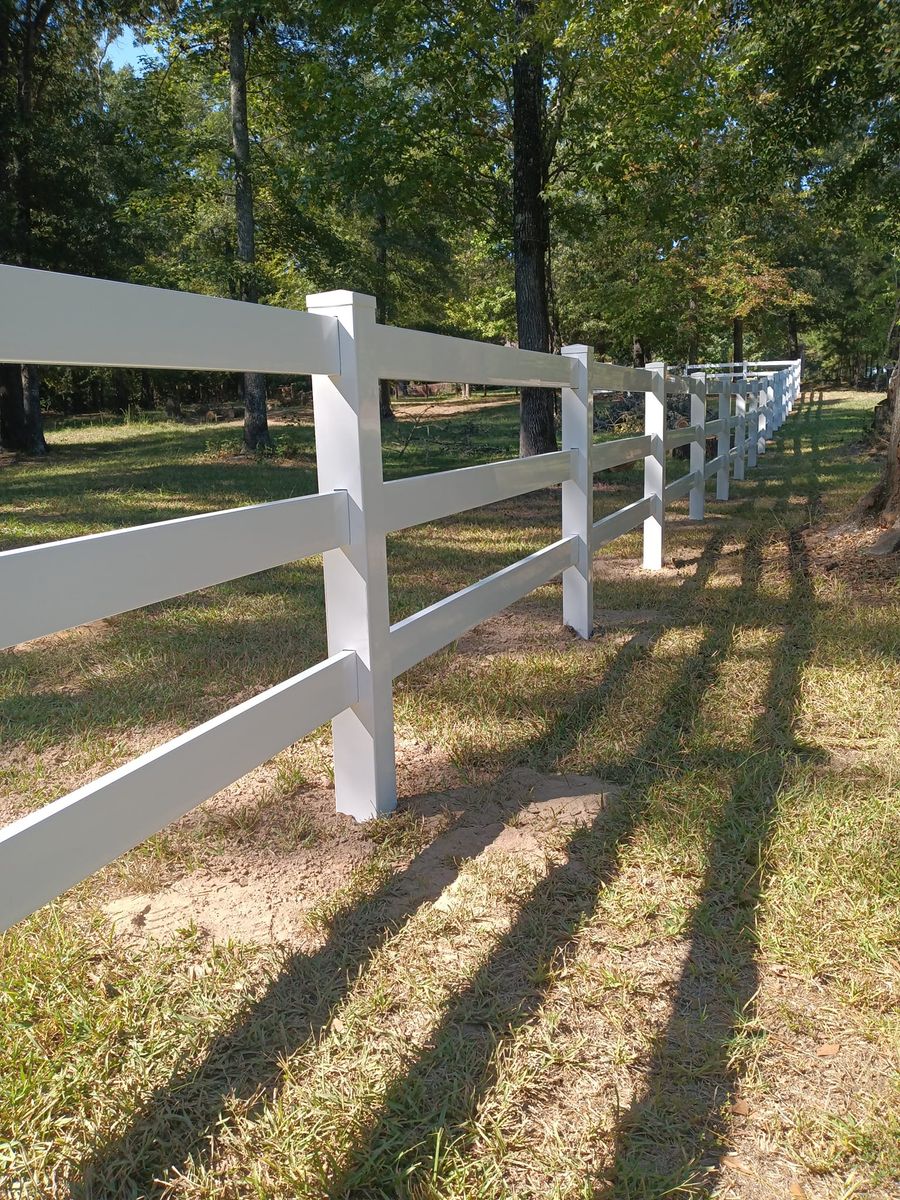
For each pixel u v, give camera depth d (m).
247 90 18.03
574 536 4.64
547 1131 1.54
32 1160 1.47
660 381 6.25
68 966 1.96
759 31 9.50
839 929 2.09
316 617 5.08
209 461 16.66
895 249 21.52
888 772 2.88
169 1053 1.72
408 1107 1.59
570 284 23.19
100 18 20.38
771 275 22.80
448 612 3.14
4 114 17.92
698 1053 1.73
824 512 8.26
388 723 2.75
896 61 8.37
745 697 3.61
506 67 11.21
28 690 3.96
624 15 8.66
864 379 49.06
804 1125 1.55
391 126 11.14
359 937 2.12
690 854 2.42
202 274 16.56
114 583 1.66
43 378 37.38
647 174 11.94
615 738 3.27
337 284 21.39
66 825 1.57
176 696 3.79
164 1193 1.43
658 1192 1.42
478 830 2.65
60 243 19.75
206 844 2.56
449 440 18.61
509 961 2.02
